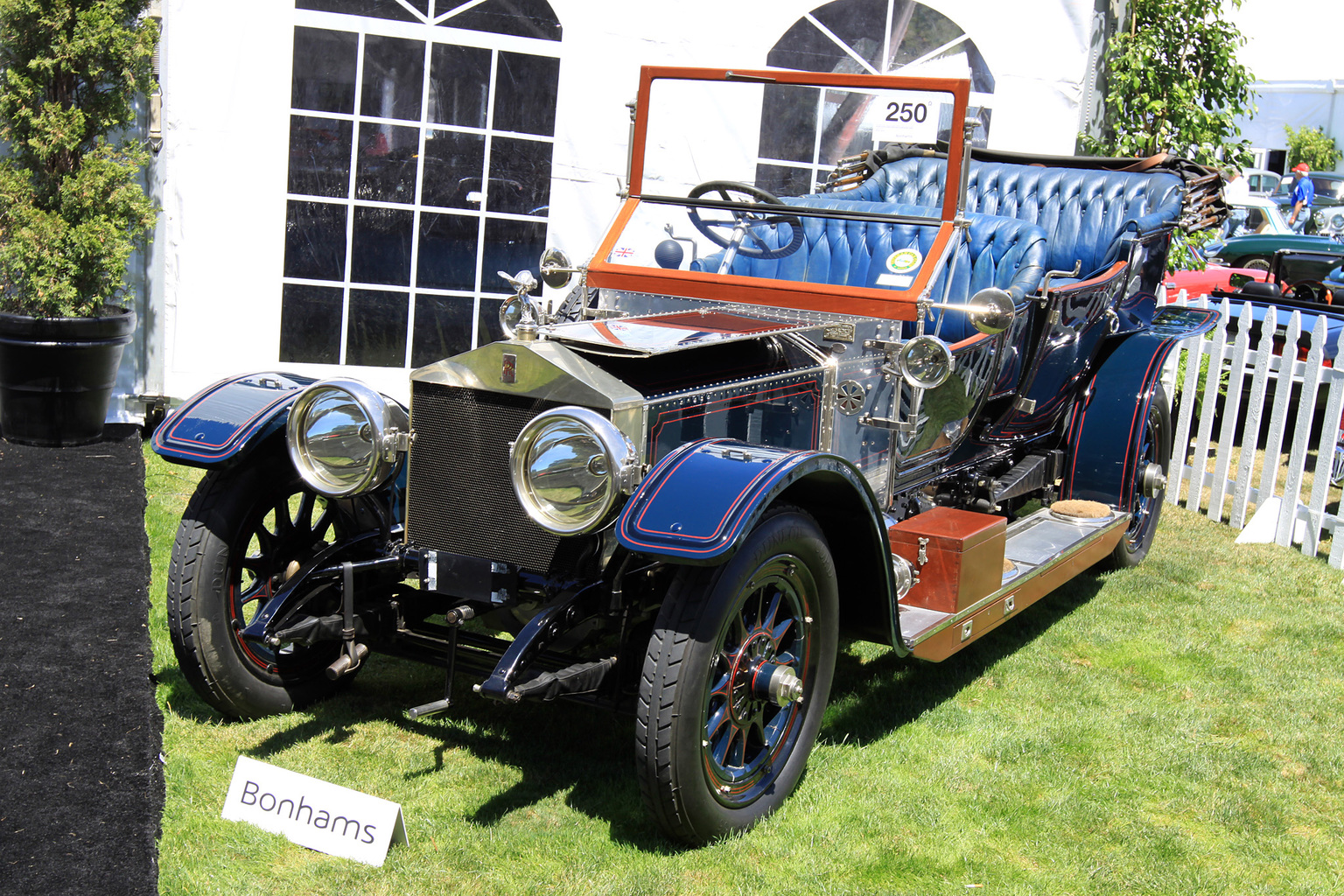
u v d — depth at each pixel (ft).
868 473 12.73
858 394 12.21
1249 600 16.85
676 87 13.32
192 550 10.94
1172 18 26.30
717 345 10.94
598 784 10.73
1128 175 18.19
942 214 12.19
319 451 10.59
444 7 21.90
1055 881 9.55
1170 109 26.25
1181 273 37.45
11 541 15.71
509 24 22.18
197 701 11.93
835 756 11.53
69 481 18.45
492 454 9.98
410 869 9.20
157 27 19.99
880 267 12.18
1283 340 28.02
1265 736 12.51
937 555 11.88
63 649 12.57
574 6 22.22
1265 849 10.25
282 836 9.65
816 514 10.75
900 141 12.64
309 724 11.67
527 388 9.71
